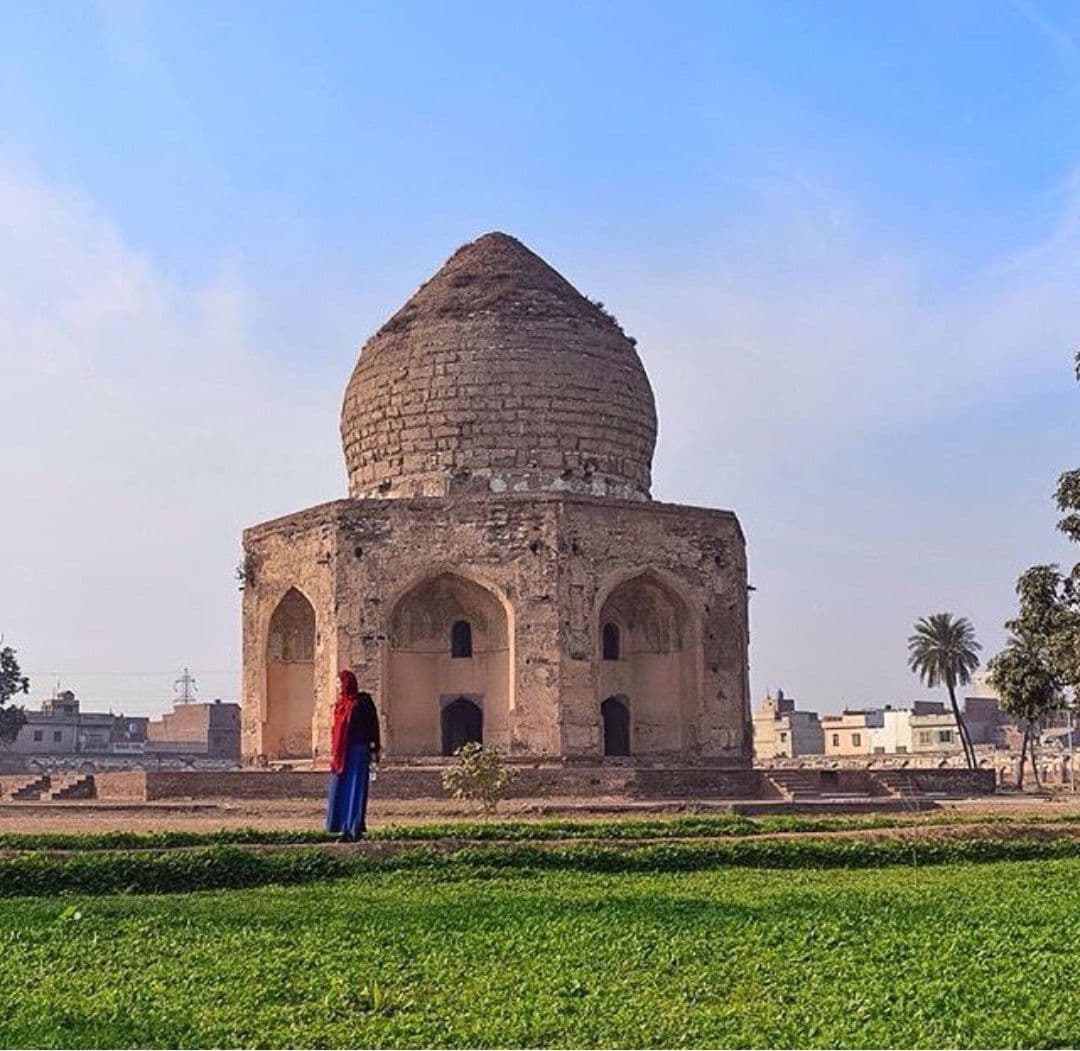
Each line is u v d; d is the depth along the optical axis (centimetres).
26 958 1723
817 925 1941
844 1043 1252
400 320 6619
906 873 2712
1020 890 2383
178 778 5172
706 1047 1245
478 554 5866
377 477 6419
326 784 5178
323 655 5922
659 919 2011
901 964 1639
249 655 6334
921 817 3859
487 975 1584
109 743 14300
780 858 2870
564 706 5712
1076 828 3375
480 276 6581
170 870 2498
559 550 5828
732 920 1995
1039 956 1680
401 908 2130
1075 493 4809
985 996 1445
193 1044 1276
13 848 2872
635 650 6244
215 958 1708
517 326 6356
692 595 6112
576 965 1650
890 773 5766
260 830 3222
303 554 6122
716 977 1566
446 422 6269
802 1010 1391
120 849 2870
